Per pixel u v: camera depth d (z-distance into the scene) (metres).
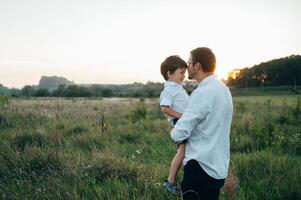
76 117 15.89
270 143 8.59
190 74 3.42
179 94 4.38
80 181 5.12
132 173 5.60
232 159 6.56
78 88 113.75
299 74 132.88
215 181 3.21
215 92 3.19
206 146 3.19
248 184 5.23
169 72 4.46
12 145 8.60
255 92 111.69
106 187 4.89
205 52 3.31
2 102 22.20
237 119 14.95
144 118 15.58
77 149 8.07
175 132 3.15
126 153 7.72
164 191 4.73
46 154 6.55
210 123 3.18
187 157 3.25
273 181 5.15
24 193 4.95
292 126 12.23
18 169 6.02
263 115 16.95
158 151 7.85
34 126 12.56
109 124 13.27
